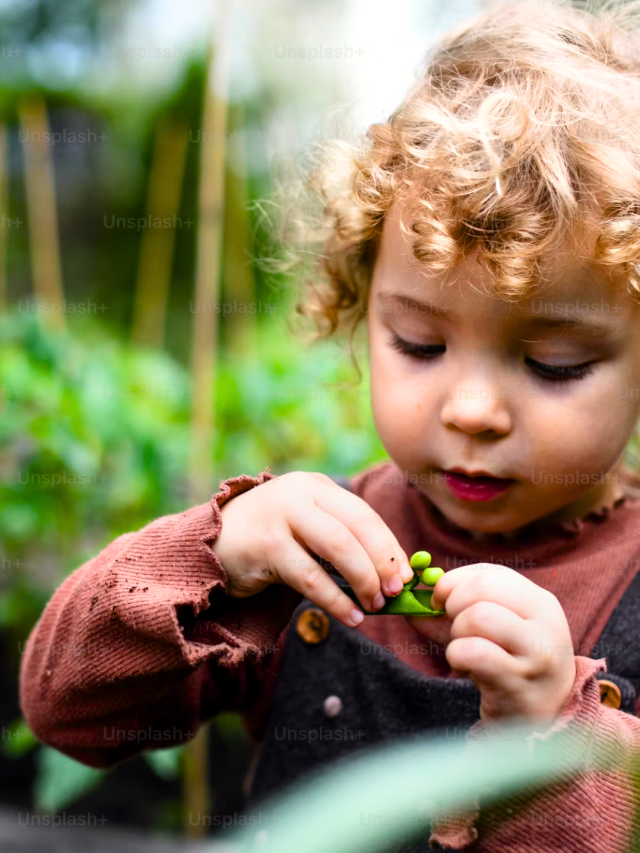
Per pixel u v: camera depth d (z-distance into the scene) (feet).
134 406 3.21
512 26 1.77
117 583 1.42
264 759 1.79
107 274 6.75
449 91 1.67
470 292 1.43
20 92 5.16
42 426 2.92
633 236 1.42
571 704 1.32
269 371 3.32
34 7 6.03
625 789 1.31
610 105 1.58
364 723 1.67
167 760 2.83
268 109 5.00
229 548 1.43
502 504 1.52
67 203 6.75
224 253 4.91
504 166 1.48
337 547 1.37
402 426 1.53
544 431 1.45
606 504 1.69
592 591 1.61
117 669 1.44
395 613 1.38
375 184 1.61
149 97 5.92
